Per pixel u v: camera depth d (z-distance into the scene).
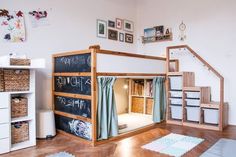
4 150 2.66
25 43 3.47
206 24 4.37
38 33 3.62
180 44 4.73
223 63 4.17
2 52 3.23
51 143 3.05
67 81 3.37
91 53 2.91
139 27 5.48
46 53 3.73
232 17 4.07
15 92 2.84
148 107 4.77
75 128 3.24
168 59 4.34
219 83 4.21
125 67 3.36
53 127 3.34
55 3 3.84
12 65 2.72
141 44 5.43
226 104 4.01
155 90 4.09
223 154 2.60
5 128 2.68
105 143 3.04
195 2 4.51
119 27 5.05
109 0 4.81
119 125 3.65
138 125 3.86
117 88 4.91
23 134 3.02
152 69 3.96
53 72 3.68
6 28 3.27
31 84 3.06
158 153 2.65
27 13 3.49
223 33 4.17
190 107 4.01
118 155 2.58
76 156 2.56
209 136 3.34
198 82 4.48
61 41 3.93
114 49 4.93
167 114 4.27
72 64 3.27
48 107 3.78
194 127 3.89
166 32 4.95
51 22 3.79
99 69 2.97
